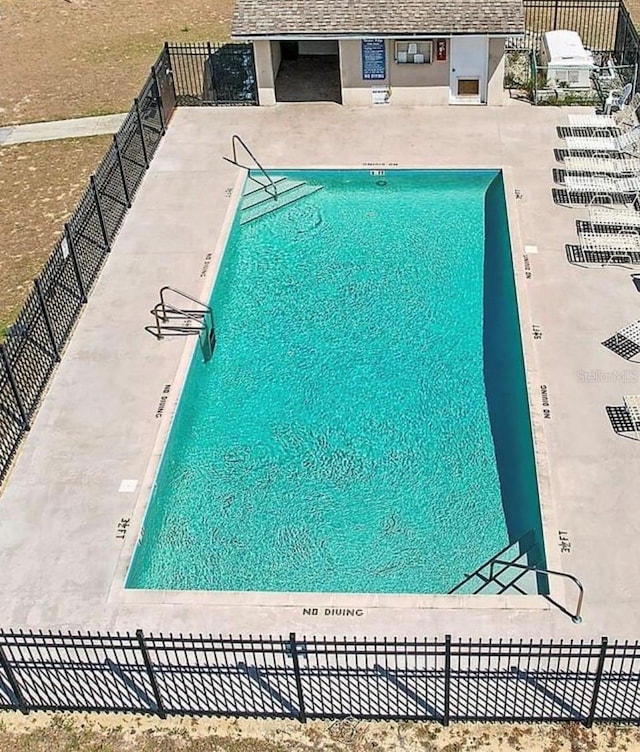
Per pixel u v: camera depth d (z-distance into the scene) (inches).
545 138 1157.7
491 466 775.7
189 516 746.8
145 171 1138.0
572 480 723.4
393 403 839.7
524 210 1027.3
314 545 721.6
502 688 588.7
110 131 1269.7
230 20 1599.4
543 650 612.1
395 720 577.3
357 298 960.9
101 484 747.4
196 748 573.6
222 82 1336.1
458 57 1205.1
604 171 1053.2
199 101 1298.0
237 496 762.8
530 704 578.9
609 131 1138.0
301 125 1224.8
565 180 1041.5
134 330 897.5
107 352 874.1
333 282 983.6
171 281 957.8
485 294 954.7
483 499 750.5
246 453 798.5
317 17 1196.5
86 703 594.9
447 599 643.5
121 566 682.8
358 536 727.7
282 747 571.2
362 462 787.4
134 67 1450.5
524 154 1130.7
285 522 740.7
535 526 706.2
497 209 1061.1
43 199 1131.3
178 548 722.2
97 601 658.8
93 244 971.9
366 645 559.2
